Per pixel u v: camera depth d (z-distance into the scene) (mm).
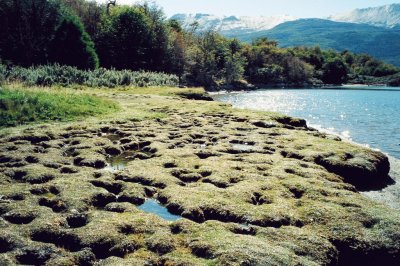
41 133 20984
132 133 22891
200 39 140125
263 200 11977
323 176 14945
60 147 18797
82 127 23766
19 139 19734
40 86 43688
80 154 17297
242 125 26719
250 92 111438
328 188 13102
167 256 8336
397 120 50406
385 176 19438
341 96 103000
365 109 65812
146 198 12344
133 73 70688
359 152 19516
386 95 111875
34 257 8242
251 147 19781
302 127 28625
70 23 74938
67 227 9836
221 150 18719
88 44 77562
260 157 17250
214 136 22516
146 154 18562
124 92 50719
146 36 100125
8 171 13859
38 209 10453
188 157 17297
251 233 9688
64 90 41406
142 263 8078
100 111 29609
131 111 31641
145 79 68375
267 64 166750
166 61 105000
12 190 11875
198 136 22641
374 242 9711
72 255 8289
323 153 18656
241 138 22016
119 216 10312
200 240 8906
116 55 95438
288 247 8875
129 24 98062
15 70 48750
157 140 21062
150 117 29062
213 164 15852
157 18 107812
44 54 82938
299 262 8195
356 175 17203
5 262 7848
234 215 10602
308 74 178625
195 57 119812
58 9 87438
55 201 11188
